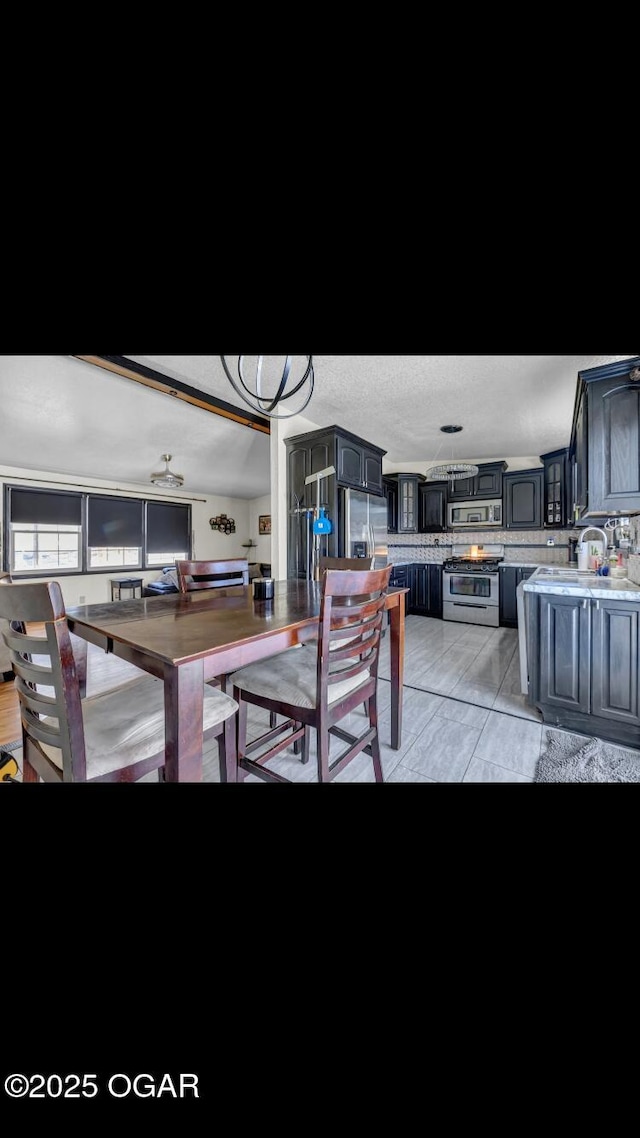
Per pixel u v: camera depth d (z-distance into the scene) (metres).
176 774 0.98
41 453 4.80
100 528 6.00
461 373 2.73
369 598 1.71
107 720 1.12
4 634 1.05
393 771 1.80
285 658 1.65
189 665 0.98
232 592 1.99
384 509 4.37
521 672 2.70
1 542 5.05
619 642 2.04
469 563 5.10
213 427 4.76
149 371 3.13
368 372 2.73
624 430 2.13
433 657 3.59
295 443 3.72
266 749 2.00
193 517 7.18
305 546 3.62
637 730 2.00
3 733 2.21
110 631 1.20
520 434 4.18
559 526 4.79
